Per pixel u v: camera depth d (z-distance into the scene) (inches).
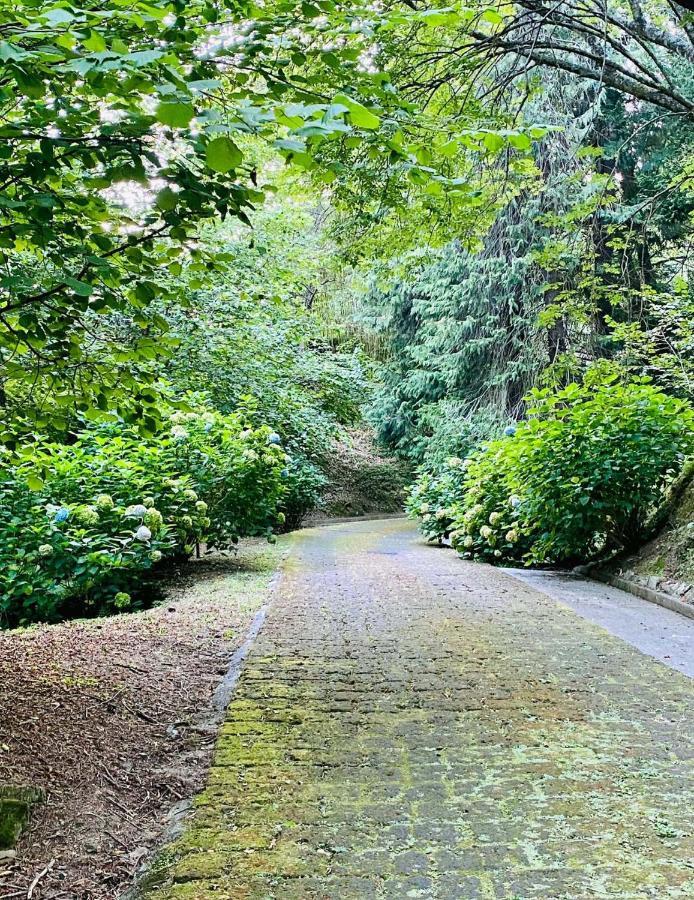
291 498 559.2
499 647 196.5
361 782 117.1
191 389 435.2
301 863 93.8
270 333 512.7
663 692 159.8
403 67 275.6
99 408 139.0
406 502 547.5
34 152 98.4
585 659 185.0
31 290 113.5
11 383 143.3
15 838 96.0
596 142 506.3
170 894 87.0
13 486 243.3
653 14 446.9
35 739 121.6
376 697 156.6
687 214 493.4
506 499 371.2
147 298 118.0
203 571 328.2
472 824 103.9
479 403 617.9
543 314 399.9
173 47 89.4
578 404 313.0
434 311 629.9
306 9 108.8
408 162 120.0
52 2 73.0
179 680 165.8
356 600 261.1
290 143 76.8
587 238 445.4
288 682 165.8
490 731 137.9
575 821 104.7
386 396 765.9
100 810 106.6
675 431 303.0
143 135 99.2
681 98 327.0
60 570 239.5
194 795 114.0
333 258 319.3
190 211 106.9
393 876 90.9
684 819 105.2
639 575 284.4
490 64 317.1
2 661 162.4
